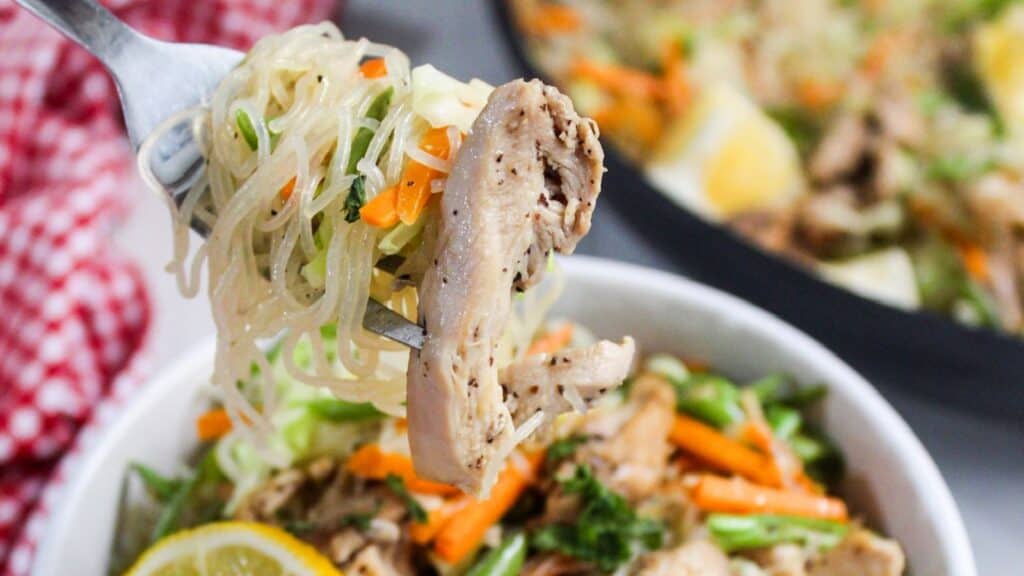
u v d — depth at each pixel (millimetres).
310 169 407
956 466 521
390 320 405
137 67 429
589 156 396
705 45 636
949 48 635
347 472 469
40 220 552
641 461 470
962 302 565
